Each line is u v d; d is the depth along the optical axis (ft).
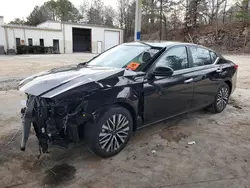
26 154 9.32
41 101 7.99
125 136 9.50
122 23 151.64
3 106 15.47
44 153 9.34
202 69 12.82
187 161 8.93
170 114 11.35
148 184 7.52
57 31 97.86
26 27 89.25
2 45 84.94
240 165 8.70
